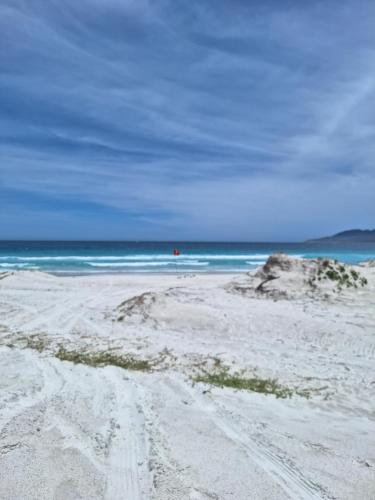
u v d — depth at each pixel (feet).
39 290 49.70
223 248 291.58
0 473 8.64
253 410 14.75
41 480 8.55
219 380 18.94
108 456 10.05
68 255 162.50
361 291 39.70
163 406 14.49
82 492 8.27
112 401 14.67
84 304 40.81
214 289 47.06
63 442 10.58
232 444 11.29
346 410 15.64
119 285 56.59
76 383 16.78
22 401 13.58
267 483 9.10
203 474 9.37
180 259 140.87
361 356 24.49
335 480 9.37
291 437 12.13
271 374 20.70
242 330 30.22
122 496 8.23
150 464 9.72
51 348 24.17
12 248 231.91
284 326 30.86
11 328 30.04
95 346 25.13
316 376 20.62
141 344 26.07
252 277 47.85
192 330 30.40
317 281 42.01
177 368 20.93
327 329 29.55
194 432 12.08
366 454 11.04
